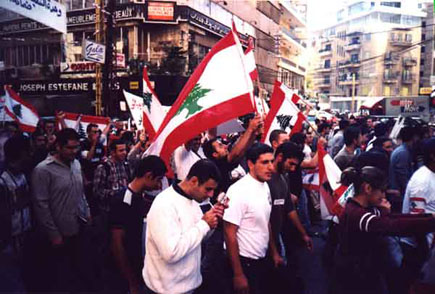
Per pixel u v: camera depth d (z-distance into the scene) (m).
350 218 3.09
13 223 4.36
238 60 3.94
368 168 3.18
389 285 3.79
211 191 2.84
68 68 25.95
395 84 68.88
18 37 27.84
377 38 69.44
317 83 88.56
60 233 4.37
